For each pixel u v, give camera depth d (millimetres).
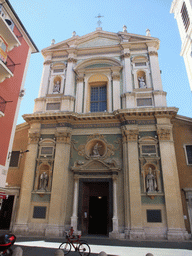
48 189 14812
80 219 14102
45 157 15797
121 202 14078
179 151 15133
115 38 20312
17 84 12391
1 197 10336
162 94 16766
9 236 4773
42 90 18719
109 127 16234
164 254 8383
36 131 16562
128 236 12820
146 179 14258
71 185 15008
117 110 15773
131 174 14227
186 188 13852
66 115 16172
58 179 14805
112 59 19047
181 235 12352
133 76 18031
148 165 14688
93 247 9930
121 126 15797
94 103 18359
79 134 16406
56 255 5668
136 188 13836
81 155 15781
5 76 10570
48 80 19234
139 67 18344
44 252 8461
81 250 8828
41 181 15156
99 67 18797
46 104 17953
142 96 16953
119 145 15617
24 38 13617
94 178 14938
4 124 10992
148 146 15078
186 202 13711
